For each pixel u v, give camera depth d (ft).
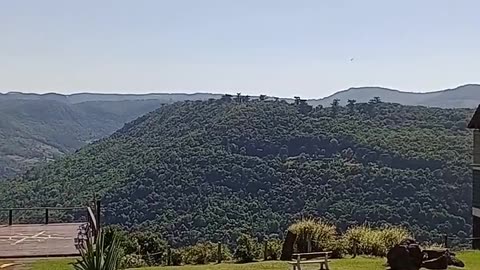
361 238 60.85
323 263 48.67
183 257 59.82
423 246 60.03
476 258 58.23
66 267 46.96
